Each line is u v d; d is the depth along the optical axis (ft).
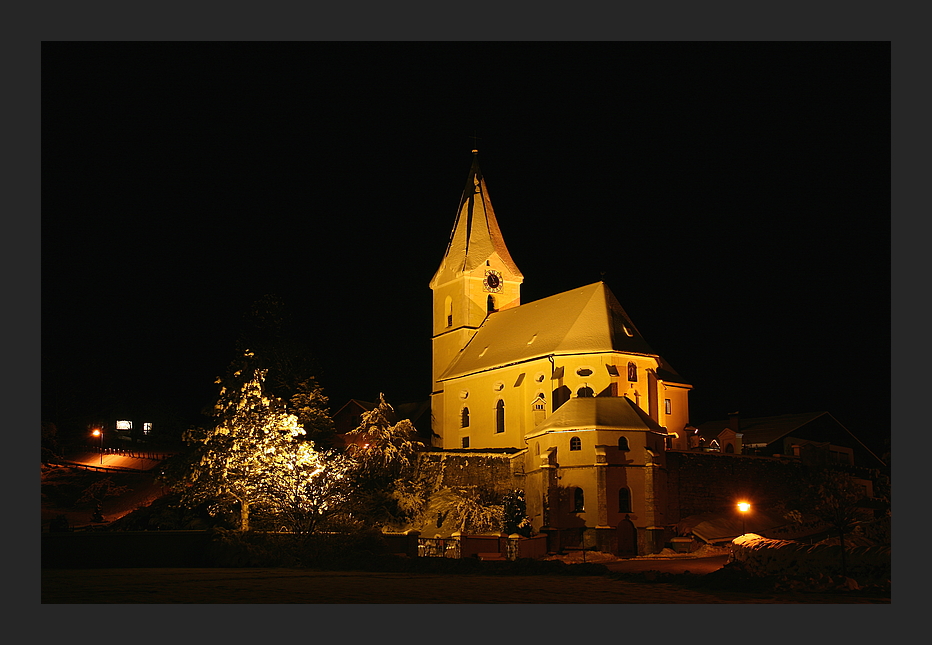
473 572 108.06
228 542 126.11
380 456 207.62
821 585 85.40
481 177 300.61
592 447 188.03
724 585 87.51
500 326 266.57
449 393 268.21
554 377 223.71
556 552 182.70
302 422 223.71
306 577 99.91
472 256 287.07
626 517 185.47
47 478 267.59
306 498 145.79
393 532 178.70
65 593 81.30
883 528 131.03
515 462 205.67
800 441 251.19
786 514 194.29
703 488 200.23
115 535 128.98
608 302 230.48
